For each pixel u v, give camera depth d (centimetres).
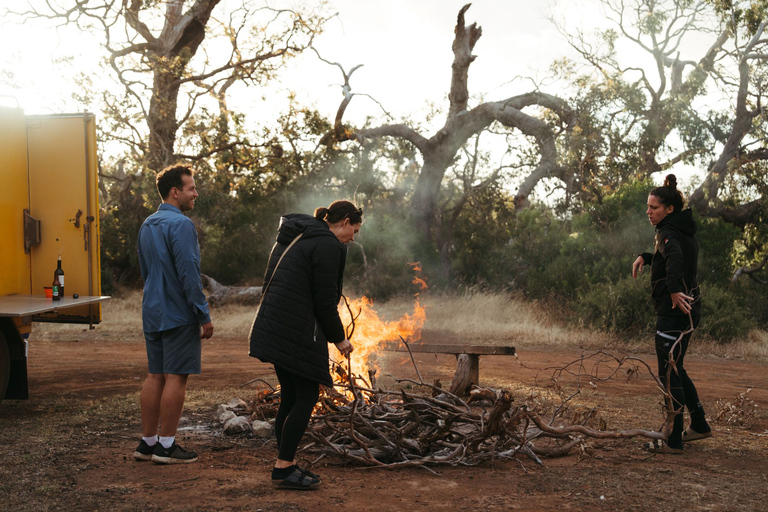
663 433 457
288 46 2106
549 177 2347
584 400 656
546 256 1817
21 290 634
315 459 430
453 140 2592
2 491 357
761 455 459
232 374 822
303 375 367
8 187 618
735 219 2308
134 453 429
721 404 589
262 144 2198
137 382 748
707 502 355
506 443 445
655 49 2723
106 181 2798
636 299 1285
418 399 475
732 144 2352
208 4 2212
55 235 634
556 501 356
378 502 352
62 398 640
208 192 2148
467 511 339
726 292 1430
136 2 2078
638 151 2303
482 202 2536
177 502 344
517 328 1334
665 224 482
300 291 373
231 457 439
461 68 2617
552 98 2486
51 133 633
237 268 2394
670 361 454
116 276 2419
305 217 394
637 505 350
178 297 416
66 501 343
